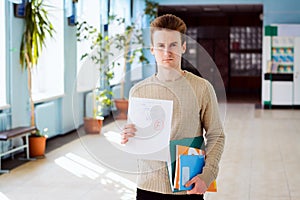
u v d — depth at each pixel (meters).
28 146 6.92
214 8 17.08
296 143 8.37
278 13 14.27
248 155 7.31
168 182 1.84
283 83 14.02
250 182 5.70
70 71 9.34
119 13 11.36
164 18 1.77
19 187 5.36
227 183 5.64
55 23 8.98
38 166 6.42
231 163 6.73
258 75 19.42
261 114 12.63
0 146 6.65
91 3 9.81
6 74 6.92
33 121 7.23
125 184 5.50
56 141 8.38
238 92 19.56
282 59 14.00
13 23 7.03
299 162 6.80
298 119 11.62
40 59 8.75
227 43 19.45
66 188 5.32
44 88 9.00
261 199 5.00
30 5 7.01
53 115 8.63
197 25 19.52
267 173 6.15
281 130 9.87
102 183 5.54
